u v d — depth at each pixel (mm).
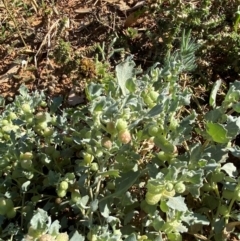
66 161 412
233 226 376
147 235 365
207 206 392
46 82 524
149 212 356
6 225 408
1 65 554
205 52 497
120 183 362
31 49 559
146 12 554
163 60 504
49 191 419
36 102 416
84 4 585
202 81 493
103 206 361
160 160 380
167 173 342
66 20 561
